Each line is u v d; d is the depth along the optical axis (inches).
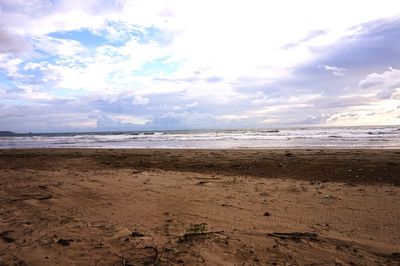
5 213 212.1
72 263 134.6
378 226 174.4
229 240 156.4
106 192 275.3
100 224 186.2
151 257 138.6
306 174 362.0
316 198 241.8
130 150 834.8
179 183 315.6
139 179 343.6
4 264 134.9
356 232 165.9
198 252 142.9
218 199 243.8
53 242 157.5
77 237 164.1
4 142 1996.8
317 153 580.4
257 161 489.1
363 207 212.8
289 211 207.0
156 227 179.5
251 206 221.3
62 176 372.2
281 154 580.4
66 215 206.4
